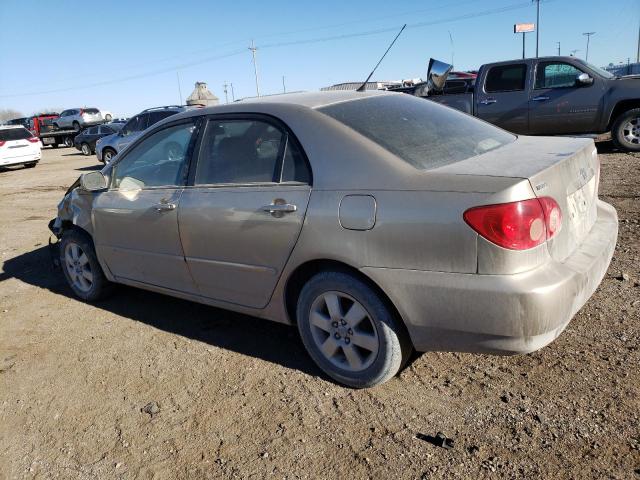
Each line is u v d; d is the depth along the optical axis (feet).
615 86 30.68
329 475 8.04
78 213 15.03
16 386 11.57
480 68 34.12
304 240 9.57
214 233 11.08
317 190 9.50
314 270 10.12
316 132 9.87
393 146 9.34
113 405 10.48
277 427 9.25
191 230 11.55
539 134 33.22
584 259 8.80
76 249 15.71
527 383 9.57
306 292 10.03
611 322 11.23
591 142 10.52
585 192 9.68
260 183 10.45
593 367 9.76
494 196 7.79
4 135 63.93
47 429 9.98
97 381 11.42
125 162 13.78
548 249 8.11
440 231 8.14
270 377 10.82
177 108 52.75
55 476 8.74
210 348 12.34
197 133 11.93
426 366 10.47
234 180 10.97
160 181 12.65
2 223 29.68
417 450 8.30
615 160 29.40
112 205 13.69
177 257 12.19
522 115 32.94
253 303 11.12
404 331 9.32
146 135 13.26
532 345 8.09
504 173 8.18
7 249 23.54
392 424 8.96
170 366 11.69
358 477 7.93
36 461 9.16
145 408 10.19
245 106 11.25
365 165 9.15
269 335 12.69
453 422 8.82
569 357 10.16
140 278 13.69
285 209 9.75
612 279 13.37
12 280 18.93
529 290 7.72
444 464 7.96
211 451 8.87
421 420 8.96
